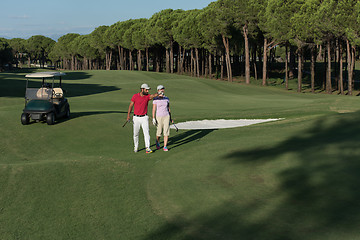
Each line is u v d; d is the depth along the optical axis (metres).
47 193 5.79
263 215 4.61
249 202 5.07
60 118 13.40
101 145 9.70
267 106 22.20
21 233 4.68
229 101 26.45
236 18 48.66
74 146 9.73
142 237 4.41
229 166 6.84
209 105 23.06
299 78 43.62
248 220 4.50
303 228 4.13
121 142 9.98
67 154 8.93
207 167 6.88
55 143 10.12
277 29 40.62
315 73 61.06
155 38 69.25
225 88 39.44
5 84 32.56
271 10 40.84
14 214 5.14
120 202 5.45
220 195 5.43
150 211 5.09
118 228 4.70
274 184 5.70
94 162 7.26
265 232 4.14
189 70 84.19
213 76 73.69
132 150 8.98
